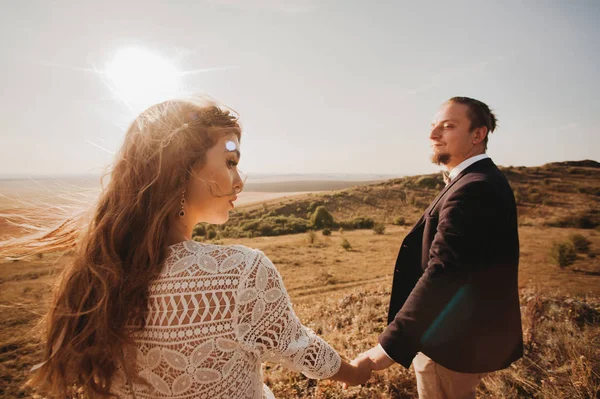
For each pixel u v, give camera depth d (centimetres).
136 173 87
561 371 265
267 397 110
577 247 1719
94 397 84
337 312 634
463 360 165
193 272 79
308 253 2566
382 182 8406
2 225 92
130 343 78
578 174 6925
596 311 398
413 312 159
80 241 91
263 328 80
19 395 417
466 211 165
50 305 90
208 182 89
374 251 2603
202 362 76
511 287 175
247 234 4531
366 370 150
